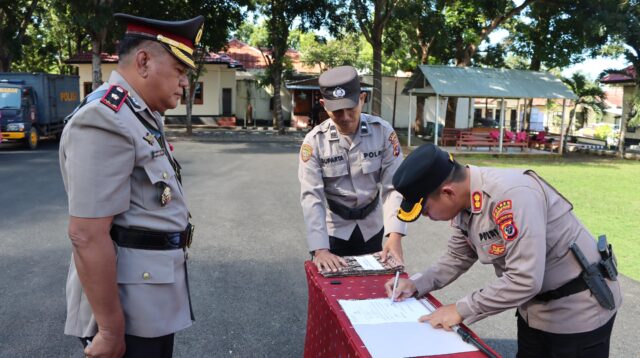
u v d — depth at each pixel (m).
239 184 9.89
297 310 4.07
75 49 33.28
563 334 1.92
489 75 18.58
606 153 19.64
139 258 1.83
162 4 18.47
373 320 1.89
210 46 20.52
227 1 19.92
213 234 6.24
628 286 4.68
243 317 3.93
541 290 1.94
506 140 19.25
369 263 2.50
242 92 30.91
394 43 23.91
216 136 22.64
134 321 1.83
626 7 17.33
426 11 19.42
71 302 1.92
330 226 3.03
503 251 1.85
